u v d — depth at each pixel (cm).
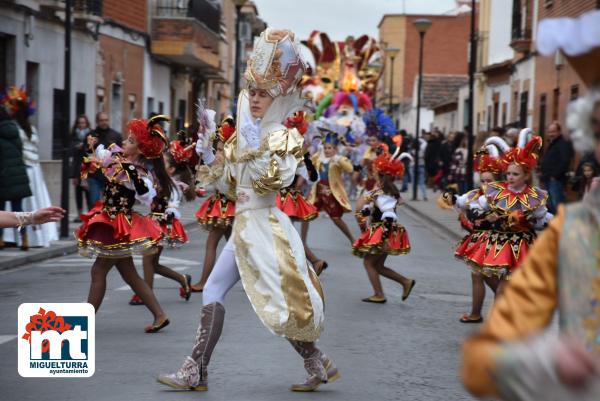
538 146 877
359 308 1036
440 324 954
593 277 251
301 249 649
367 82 3606
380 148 1113
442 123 5828
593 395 221
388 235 1055
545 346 228
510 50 3981
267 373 707
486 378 232
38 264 1373
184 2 3516
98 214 806
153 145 820
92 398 629
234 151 650
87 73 2770
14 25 2230
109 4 2970
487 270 890
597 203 256
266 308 631
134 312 966
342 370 727
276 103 650
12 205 1373
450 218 2381
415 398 647
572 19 243
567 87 2403
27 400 623
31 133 1491
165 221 1021
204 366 649
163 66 3694
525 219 874
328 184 1578
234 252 648
